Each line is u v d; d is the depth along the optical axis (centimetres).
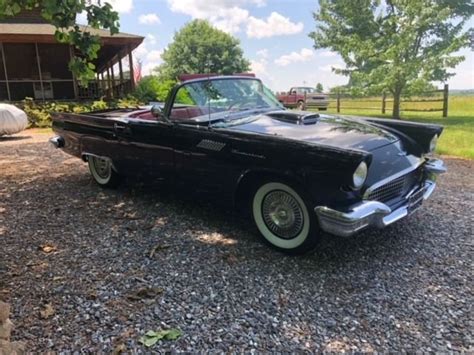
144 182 402
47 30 1316
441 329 208
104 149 430
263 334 205
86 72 397
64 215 383
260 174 294
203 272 268
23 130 1033
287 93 2102
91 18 370
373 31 1290
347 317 219
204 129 322
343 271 270
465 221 354
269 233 305
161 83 1481
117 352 190
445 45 1168
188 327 210
